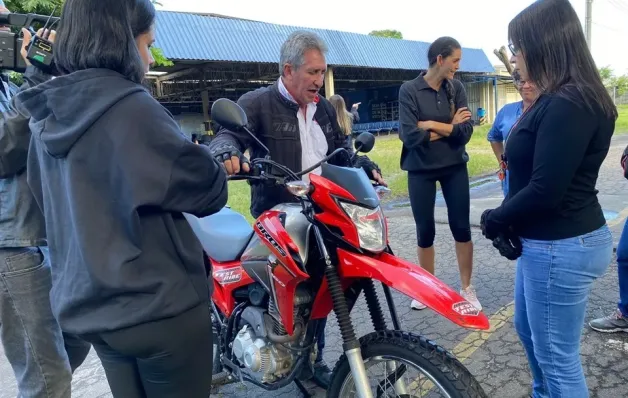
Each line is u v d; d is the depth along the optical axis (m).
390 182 9.81
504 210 1.96
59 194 1.61
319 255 2.15
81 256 1.52
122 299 1.54
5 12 2.20
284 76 2.58
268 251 2.28
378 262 1.97
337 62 22.03
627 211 5.92
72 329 1.59
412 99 3.43
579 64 1.78
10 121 1.96
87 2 1.52
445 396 1.81
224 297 2.58
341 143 2.91
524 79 1.95
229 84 25.97
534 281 1.97
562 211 1.86
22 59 2.07
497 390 2.68
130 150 1.48
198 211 1.66
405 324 3.56
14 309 2.20
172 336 1.63
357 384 1.89
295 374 2.30
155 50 11.62
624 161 2.88
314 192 2.01
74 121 1.51
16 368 2.29
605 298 3.60
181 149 1.54
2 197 2.15
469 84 35.00
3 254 2.18
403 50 25.28
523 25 1.86
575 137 1.73
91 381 3.20
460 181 3.51
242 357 2.34
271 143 2.65
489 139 3.77
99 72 1.52
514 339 3.18
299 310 2.27
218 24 18.28
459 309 1.79
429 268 3.70
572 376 1.98
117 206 1.52
